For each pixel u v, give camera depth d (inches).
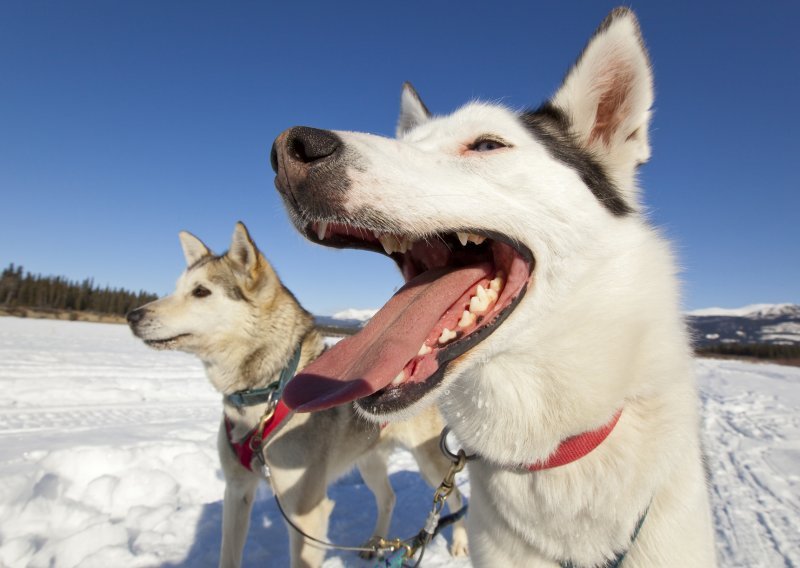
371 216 11.8
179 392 67.0
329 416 24.1
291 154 11.8
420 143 14.6
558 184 13.7
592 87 16.2
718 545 27.6
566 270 12.9
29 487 29.5
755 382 121.3
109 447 35.6
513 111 16.7
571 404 12.2
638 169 16.2
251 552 26.5
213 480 35.5
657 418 12.6
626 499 12.2
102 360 89.6
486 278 13.8
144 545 25.6
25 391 56.1
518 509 13.0
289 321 26.3
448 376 11.6
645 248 14.1
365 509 33.9
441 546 28.4
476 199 12.7
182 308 26.5
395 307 13.4
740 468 42.9
